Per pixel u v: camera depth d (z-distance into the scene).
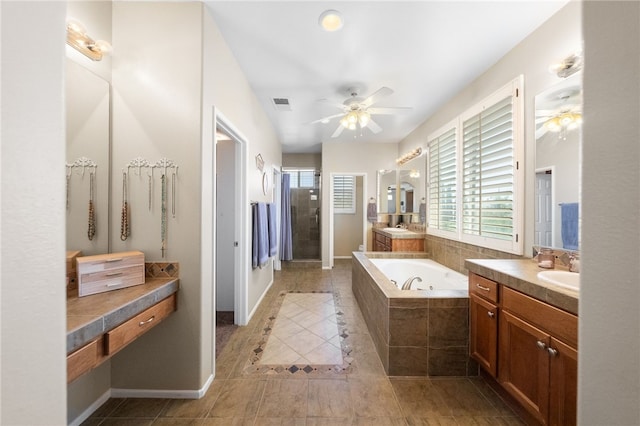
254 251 3.04
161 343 1.70
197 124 1.69
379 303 2.20
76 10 1.47
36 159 0.44
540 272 1.58
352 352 2.25
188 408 1.62
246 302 2.80
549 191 1.85
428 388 1.80
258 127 3.23
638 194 0.41
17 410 0.41
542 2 1.70
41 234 0.45
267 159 3.77
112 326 1.21
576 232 1.67
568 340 1.17
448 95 3.04
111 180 1.70
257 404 1.65
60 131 0.48
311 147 5.71
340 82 2.74
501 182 2.28
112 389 1.71
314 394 1.74
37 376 0.44
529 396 1.39
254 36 2.02
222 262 3.06
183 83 1.69
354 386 1.82
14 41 0.41
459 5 1.72
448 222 3.18
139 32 1.68
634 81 0.42
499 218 2.30
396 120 3.95
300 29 1.94
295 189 6.33
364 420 1.52
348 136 4.88
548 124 1.86
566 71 1.70
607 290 0.46
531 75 1.99
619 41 0.44
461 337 1.93
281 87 2.85
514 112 2.12
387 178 5.30
